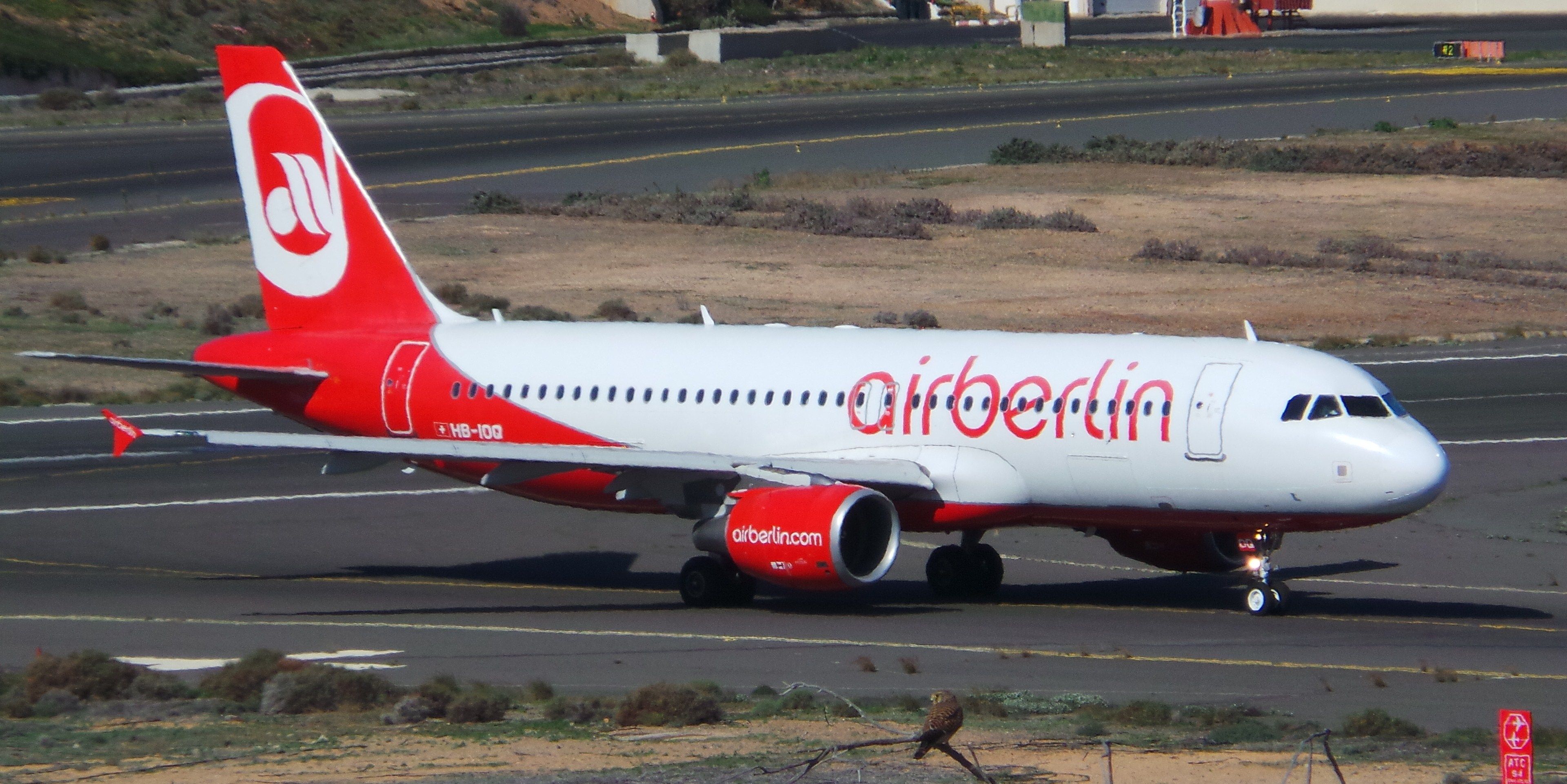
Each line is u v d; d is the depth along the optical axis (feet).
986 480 392.88
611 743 248.52
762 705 282.36
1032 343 406.00
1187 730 261.44
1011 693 290.56
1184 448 374.22
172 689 295.07
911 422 404.16
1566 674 314.14
